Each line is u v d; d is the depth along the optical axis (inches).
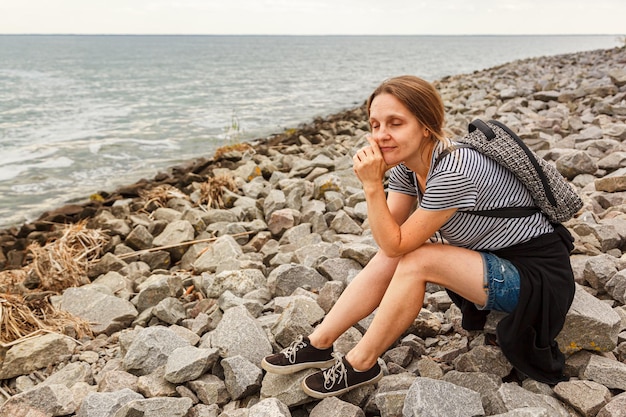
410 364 126.0
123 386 121.1
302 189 267.1
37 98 842.8
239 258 193.2
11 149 462.9
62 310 162.1
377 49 4972.9
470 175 97.3
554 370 108.4
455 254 104.0
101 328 156.1
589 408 99.7
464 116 458.0
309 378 109.7
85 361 138.9
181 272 203.2
